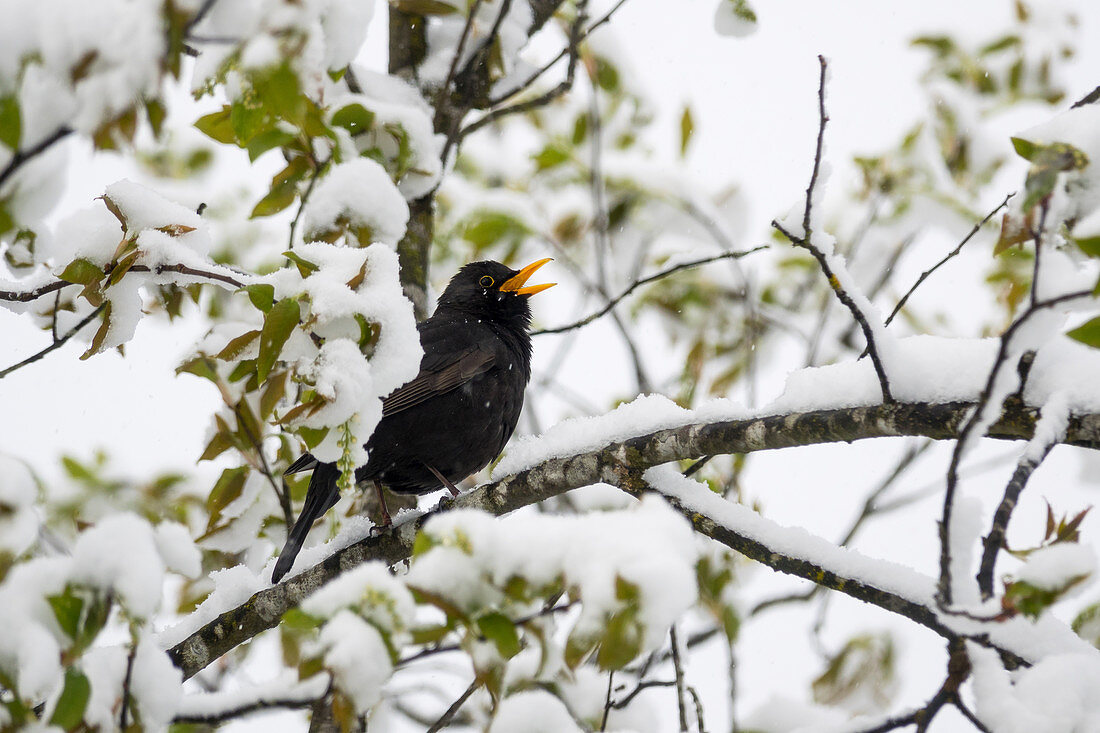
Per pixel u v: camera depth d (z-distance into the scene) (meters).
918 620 6.26
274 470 10.22
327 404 5.52
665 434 7.35
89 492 11.60
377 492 10.64
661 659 9.40
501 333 11.43
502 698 5.21
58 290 7.64
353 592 4.59
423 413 10.45
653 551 4.30
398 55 11.46
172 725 5.31
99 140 4.56
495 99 11.48
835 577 6.59
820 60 5.98
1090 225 4.62
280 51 5.23
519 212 13.31
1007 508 5.34
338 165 8.35
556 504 11.01
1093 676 4.86
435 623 4.78
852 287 6.15
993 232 12.80
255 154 8.20
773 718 7.74
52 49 4.44
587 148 13.55
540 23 11.97
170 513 11.68
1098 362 5.70
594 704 6.80
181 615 10.66
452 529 4.53
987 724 5.10
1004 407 5.84
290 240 8.49
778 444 6.83
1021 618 5.49
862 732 5.65
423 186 10.09
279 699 5.38
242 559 10.76
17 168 4.63
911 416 6.16
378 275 6.07
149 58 4.44
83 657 4.88
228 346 6.52
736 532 7.01
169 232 7.28
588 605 4.23
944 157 12.92
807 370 6.92
